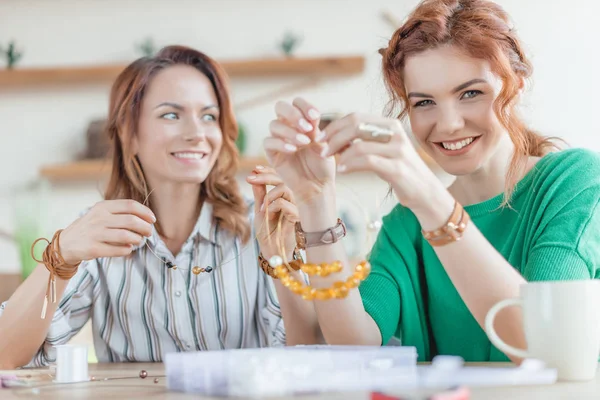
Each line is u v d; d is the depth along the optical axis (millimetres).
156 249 1435
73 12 3195
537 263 1009
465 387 654
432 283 1267
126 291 1440
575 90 2926
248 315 1443
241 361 701
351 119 824
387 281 1273
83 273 1431
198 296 1432
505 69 1068
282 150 935
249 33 3119
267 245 1144
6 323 1208
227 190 1492
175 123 1410
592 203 1068
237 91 3102
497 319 887
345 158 820
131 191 1521
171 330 1428
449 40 1080
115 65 3119
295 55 3092
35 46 3203
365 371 681
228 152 1508
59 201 3127
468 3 1144
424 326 1289
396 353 737
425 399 584
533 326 786
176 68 1450
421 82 1103
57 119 3162
